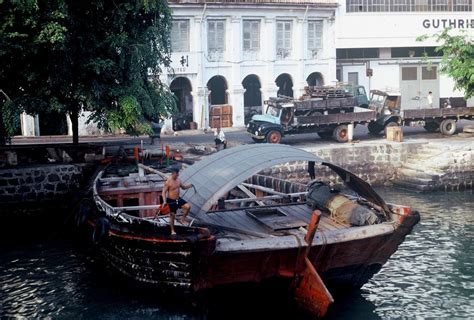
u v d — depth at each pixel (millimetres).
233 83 39594
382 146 30922
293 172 29250
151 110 26297
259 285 14812
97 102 25391
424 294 16766
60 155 27016
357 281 16219
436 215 24531
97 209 18234
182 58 37906
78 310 15844
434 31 44562
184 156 27828
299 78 41625
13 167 25844
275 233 15133
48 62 24078
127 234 14977
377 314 15523
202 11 37844
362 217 15609
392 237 15406
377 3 43281
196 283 14492
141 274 15531
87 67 24734
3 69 24297
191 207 15531
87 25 25047
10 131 23953
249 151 17016
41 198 25781
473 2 45000
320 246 14516
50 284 17734
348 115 32156
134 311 15648
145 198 21094
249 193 19688
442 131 34438
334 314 15531
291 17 40844
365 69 44531
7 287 17547
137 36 26375
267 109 32375
